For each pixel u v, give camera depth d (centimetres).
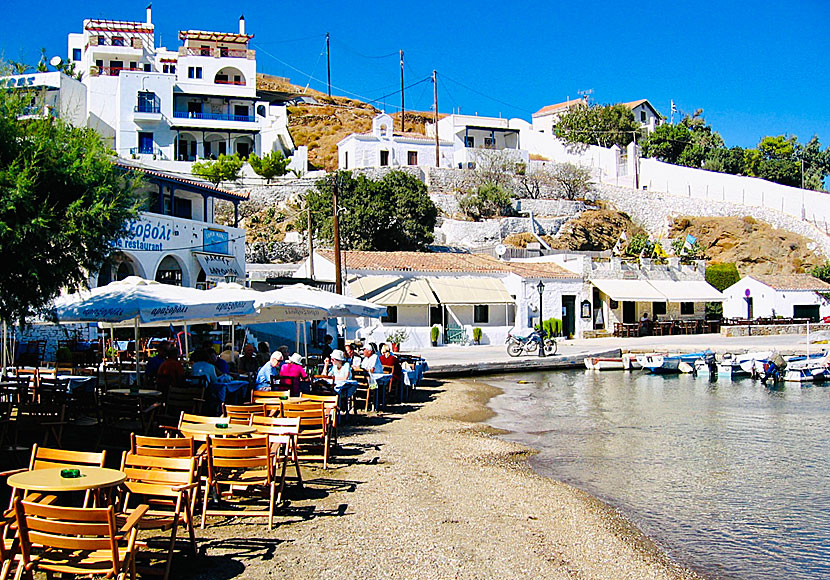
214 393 1538
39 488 612
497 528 1014
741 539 1028
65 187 1215
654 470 1453
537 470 1438
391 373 2322
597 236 7312
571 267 5344
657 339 5047
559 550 941
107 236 1292
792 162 9994
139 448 842
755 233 7675
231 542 881
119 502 859
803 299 6200
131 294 1507
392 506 1080
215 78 7794
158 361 1816
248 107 7512
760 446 1722
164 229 3388
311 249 4075
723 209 8331
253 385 1716
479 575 826
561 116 10075
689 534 1047
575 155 9181
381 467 1354
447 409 2280
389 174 6122
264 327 3266
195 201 4038
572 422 2077
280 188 6419
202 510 934
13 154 1170
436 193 7175
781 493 1279
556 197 7975
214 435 1016
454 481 1284
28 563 584
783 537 1041
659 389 2988
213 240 3919
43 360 2483
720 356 3834
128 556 617
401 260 4712
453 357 3822
